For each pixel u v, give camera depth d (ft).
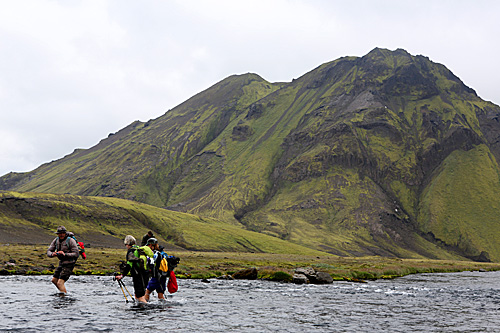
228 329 46.52
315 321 54.75
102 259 207.72
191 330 44.78
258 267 195.42
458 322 58.08
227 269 187.01
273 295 88.79
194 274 148.56
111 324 45.98
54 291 76.59
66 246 69.87
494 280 189.06
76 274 131.95
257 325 49.96
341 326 51.55
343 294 97.50
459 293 111.86
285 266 226.38
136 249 61.11
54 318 48.39
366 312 65.72
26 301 61.31
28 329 42.39
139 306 60.03
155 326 45.91
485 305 82.58
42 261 165.89
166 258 66.39
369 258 586.86
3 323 44.98
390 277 186.70
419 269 280.31
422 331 50.11
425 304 81.46
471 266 432.66
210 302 70.69
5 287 82.28
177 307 61.41
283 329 48.03
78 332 41.68
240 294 88.28
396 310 69.87
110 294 75.36
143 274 61.57
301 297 86.48
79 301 63.16
